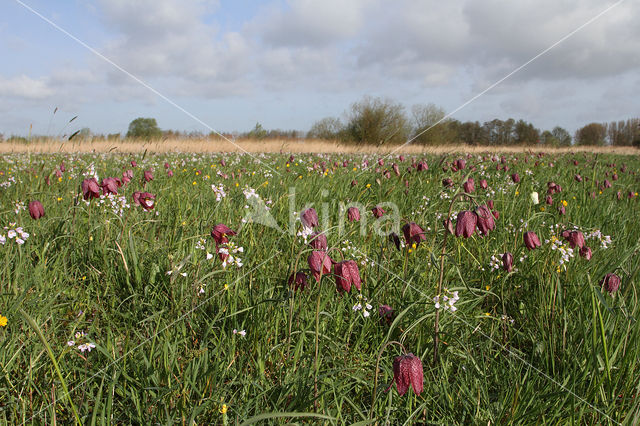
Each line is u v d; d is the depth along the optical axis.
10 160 10.49
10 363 2.23
